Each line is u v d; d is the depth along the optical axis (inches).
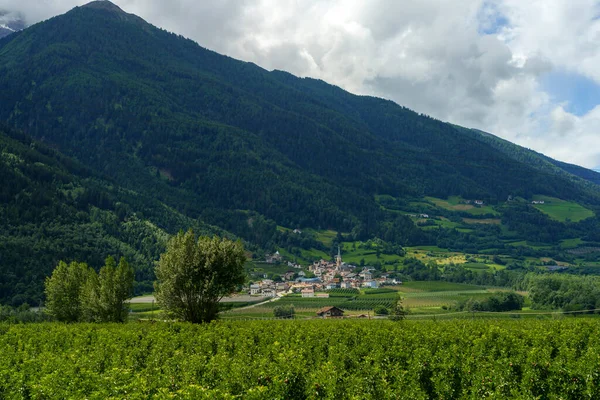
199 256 1849.2
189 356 1142.3
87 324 1932.8
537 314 3777.1
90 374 915.4
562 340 1346.0
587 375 940.0
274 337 1459.2
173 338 1395.2
